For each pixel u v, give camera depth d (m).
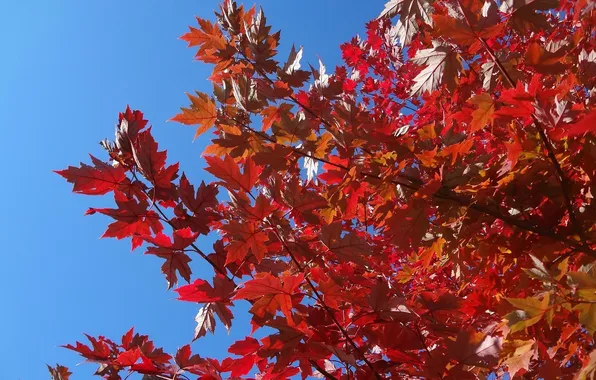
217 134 1.15
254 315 0.89
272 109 1.10
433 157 0.97
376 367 0.92
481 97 0.89
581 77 1.07
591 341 0.97
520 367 0.87
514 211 0.98
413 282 1.43
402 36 1.03
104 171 0.96
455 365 0.87
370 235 1.41
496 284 1.05
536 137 0.91
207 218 0.99
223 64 1.22
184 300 0.91
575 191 0.92
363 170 1.04
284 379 0.95
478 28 0.87
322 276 0.93
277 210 0.92
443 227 1.01
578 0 0.84
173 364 0.89
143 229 0.97
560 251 0.97
